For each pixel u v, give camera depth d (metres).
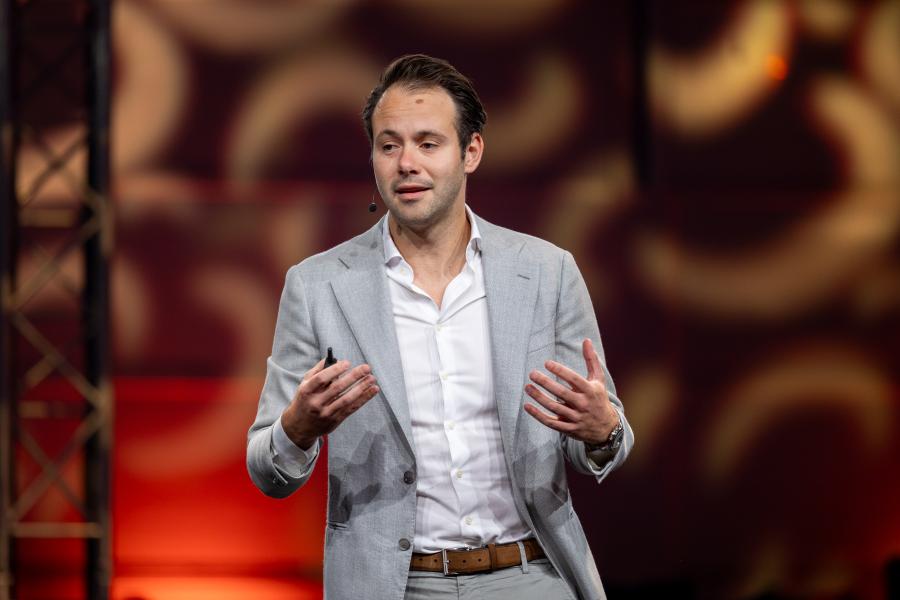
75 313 15.43
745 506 16.02
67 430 15.52
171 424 15.68
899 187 16.23
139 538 15.62
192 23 15.78
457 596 5.45
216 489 15.71
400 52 15.88
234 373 15.78
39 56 15.46
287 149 15.83
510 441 5.59
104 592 14.37
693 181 15.98
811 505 16.09
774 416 16.08
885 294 16.22
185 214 15.74
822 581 16.06
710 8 15.98
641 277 15.95
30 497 14.52
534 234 15.87
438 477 5.59
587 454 5.53
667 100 15.90
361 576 5.45
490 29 15.91
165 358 15.73
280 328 5.93
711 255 16.02
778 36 16.09
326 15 15.84
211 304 15.78
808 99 16.14
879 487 16.11
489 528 5.57
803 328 16.14
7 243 14.09
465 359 5.74
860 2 16.22
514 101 15.95
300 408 4.99
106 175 14.30
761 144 16.06
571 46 15.98
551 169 15.96
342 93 15.86
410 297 5.82
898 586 16.00
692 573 15.95
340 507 5.64
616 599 15.84
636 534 15.88
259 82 15.81
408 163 5.58
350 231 15.84
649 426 15.93
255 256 15.80
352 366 5.70
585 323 6.03
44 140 15.52
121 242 15.68
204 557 15.68
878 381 16.16
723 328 16.03
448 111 5.70
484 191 15.87
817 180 16.16
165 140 15.75
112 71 15.66
